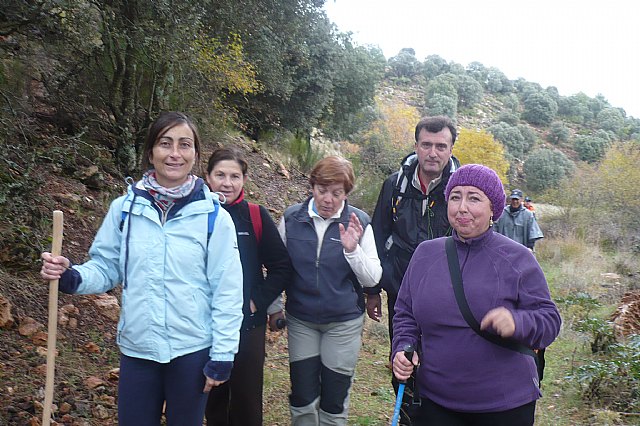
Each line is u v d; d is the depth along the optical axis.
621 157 21.33
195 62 7.70
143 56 7.05
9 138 5.47
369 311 4.10
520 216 8.05
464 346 2.52
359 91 21.34
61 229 2.53
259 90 13.12
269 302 3.40
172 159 2.57
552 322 2.45
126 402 2.57
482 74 87.81
